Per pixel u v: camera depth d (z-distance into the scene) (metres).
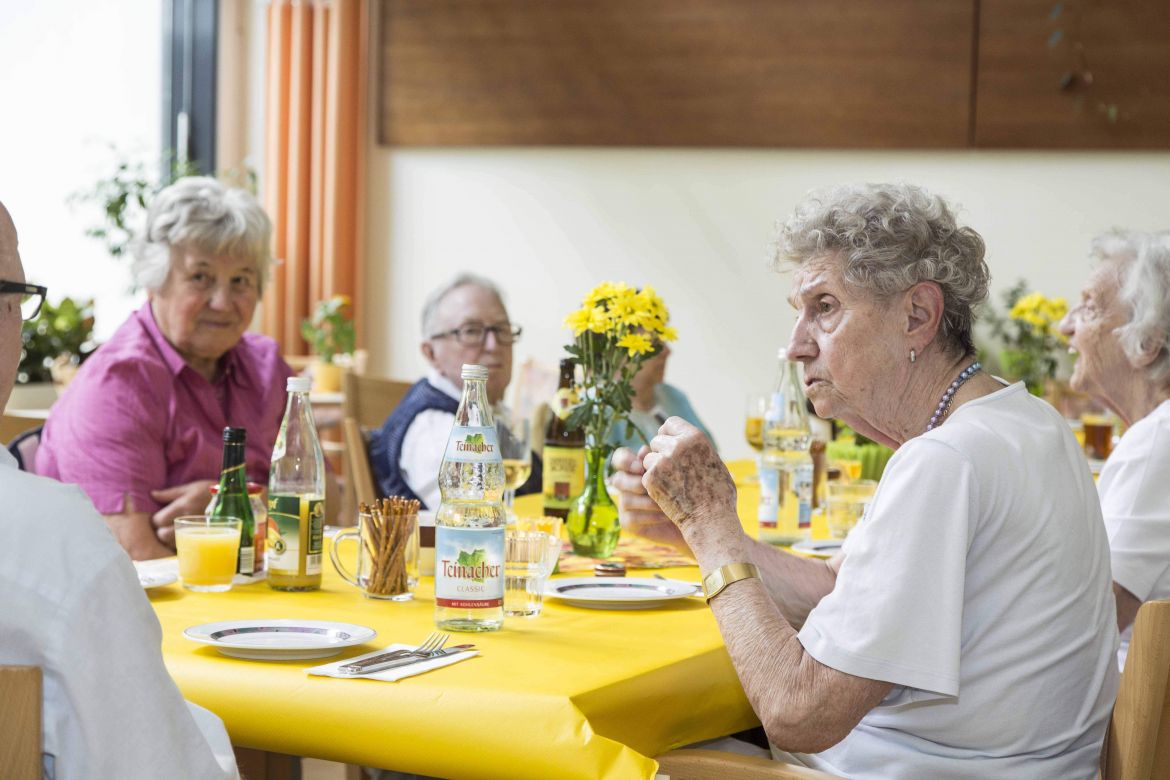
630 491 1.74
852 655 1.23
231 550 1.71
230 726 1.25
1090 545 1.35
